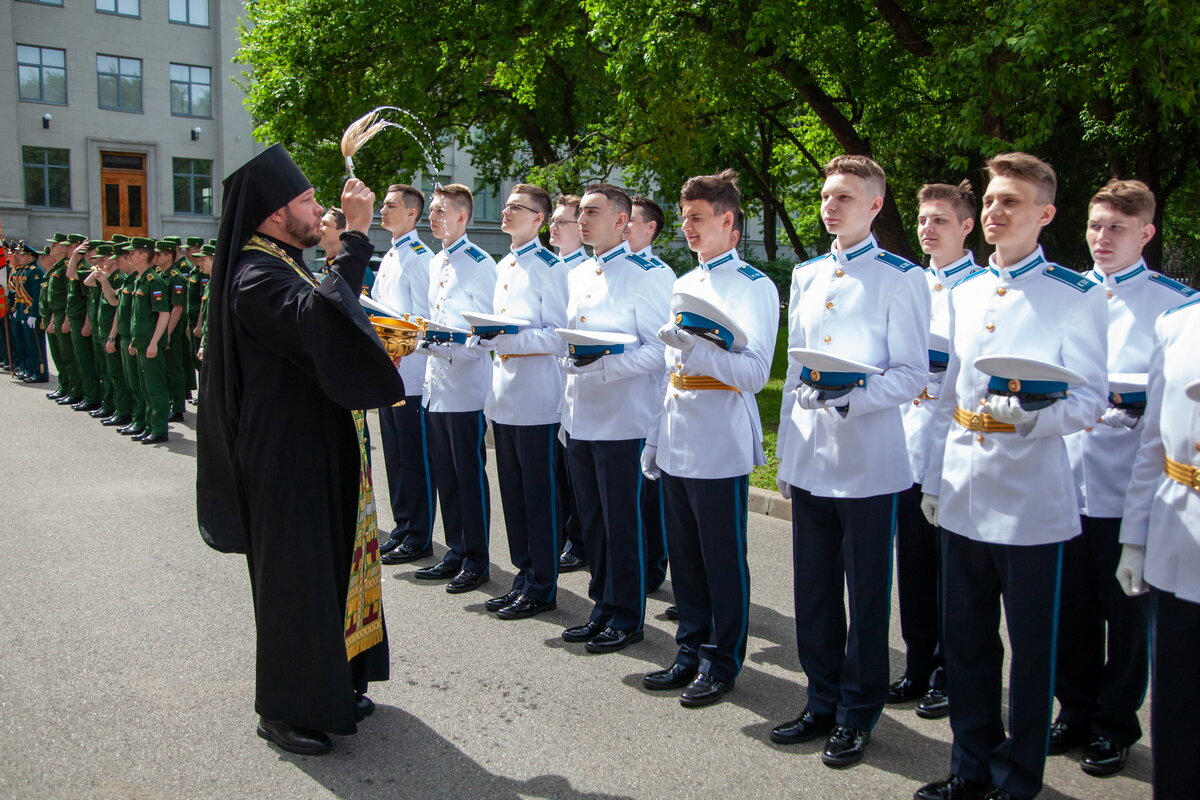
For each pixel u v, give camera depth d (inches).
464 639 182.9
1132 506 109.0
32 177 1208.2
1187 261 847.1
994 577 125.2
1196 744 103.3
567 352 181.2
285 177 138.6
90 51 1214.9
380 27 657.6
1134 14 334.6
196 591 202.1
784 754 139.6
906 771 135.1
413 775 131.4
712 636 158.4
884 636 139.1
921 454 163.5
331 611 135.3
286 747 136.1
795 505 146.3
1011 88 351.3
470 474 211.0
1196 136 491.8
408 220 243.0
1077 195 520.1
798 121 759.7
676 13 466.9
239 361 135.3
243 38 765.3
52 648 170.9
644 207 194.7
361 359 127.9
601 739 143.1
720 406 155.0
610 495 178.2
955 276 171.9
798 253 799.1
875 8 482.6
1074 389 116.9
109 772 129.6
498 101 763.4
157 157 1267.2
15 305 553.3
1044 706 120.6
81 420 426.9
